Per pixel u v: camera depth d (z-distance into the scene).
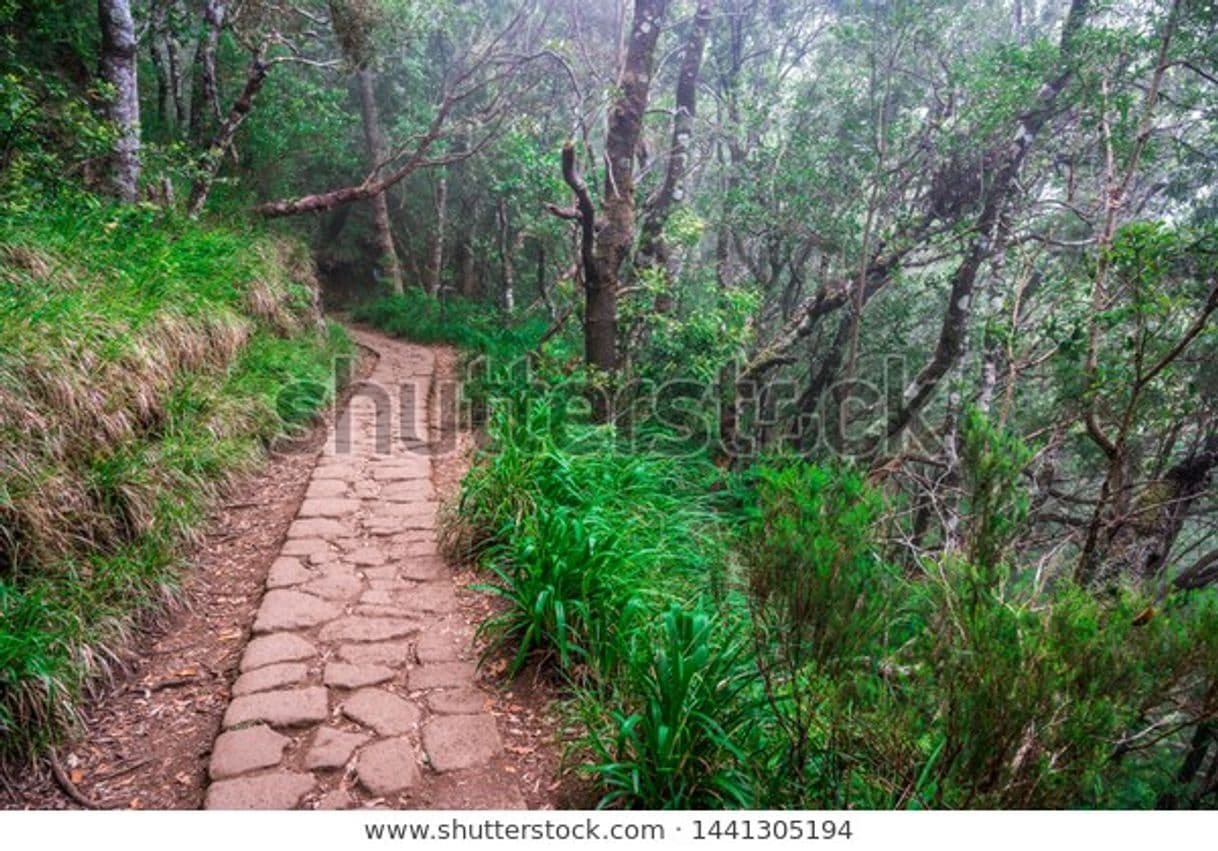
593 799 2.46
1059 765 1.83
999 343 6.97
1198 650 1.82
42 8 6.70
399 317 13.55
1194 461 6.37
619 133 5.84
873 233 9.01
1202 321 3.87
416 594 3.64
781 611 2.26
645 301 6.93
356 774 2.45
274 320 7.51
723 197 10.59
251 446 5.22
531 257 17.27
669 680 2.36
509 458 4.26
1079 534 5.55
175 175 8.23
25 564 3.04
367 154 15.66
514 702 2.92
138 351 4.35
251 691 2.82
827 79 10.95
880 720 2.26
